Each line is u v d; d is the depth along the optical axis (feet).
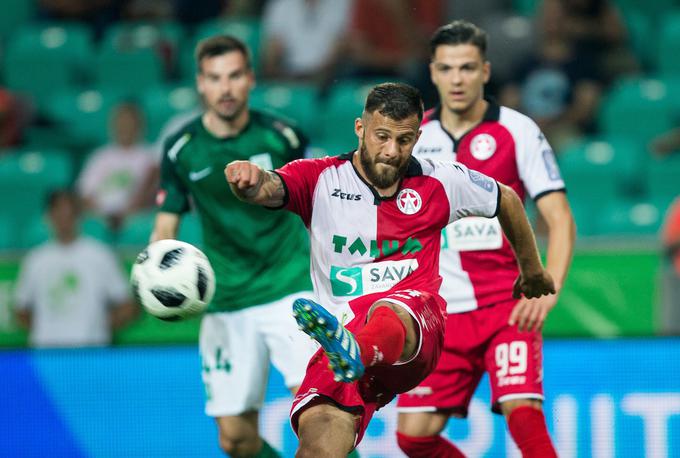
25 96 133.39
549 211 64.80
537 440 63.05
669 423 81.82
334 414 50.83
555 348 82.74
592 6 130.72
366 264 52.16
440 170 52.80
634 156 118.93
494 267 65.98
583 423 82.17
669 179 116.88
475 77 63.98
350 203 51.75
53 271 97.55
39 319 97.76
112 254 98.12
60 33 145.07
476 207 53.42
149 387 85.20
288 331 69.92
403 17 134.41
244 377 70.44
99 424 85.35
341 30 135.03
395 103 49.08
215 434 84.48
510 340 65.16
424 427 68.80
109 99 135.03
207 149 70.08
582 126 125.59
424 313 50.75
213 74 68.69
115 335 97.30
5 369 86.22
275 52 136.26
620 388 82.12
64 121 133.69
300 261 71.56
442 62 64.08
